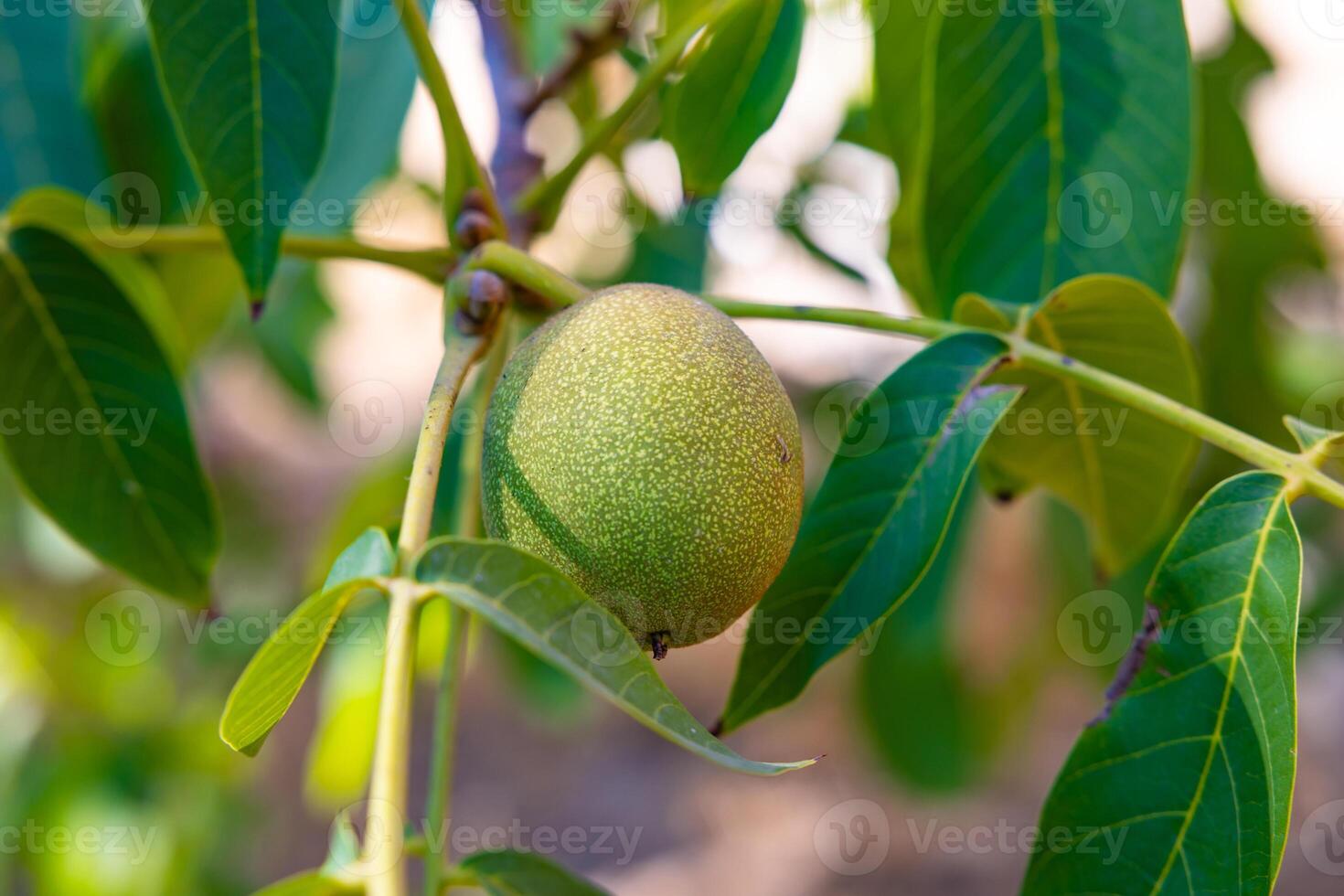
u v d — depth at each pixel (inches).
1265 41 19.3
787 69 14.5
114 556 14.5
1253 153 19.7
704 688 48.6
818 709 42.9
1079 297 12.9
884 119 16.1
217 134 12.2
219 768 23.0
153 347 14.2
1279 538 11.5
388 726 10.5
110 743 21.9
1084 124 13.5
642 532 11.4
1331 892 34.9
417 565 10.7
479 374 12.9
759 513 11.5
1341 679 40.4
